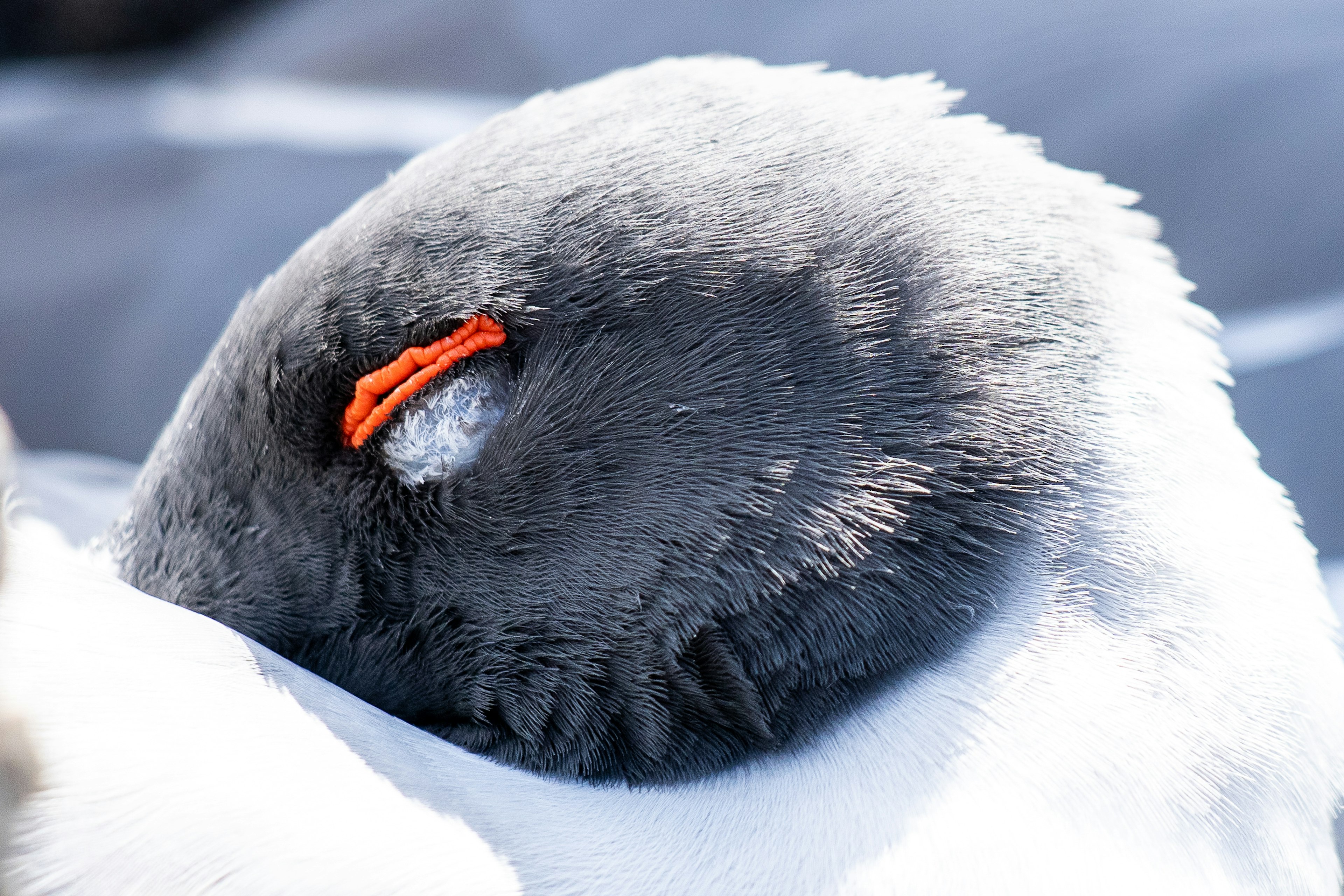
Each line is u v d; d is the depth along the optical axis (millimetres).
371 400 1130
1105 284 1135
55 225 2334
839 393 1124
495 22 2840
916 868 1117
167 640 1122
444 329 1127
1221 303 1815
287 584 1139
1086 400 1128
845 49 2484
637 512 1126
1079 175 1143
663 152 1130
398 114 2670
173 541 1143
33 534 1148
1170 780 1120
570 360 1126
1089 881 1116
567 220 1127
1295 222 1865
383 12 2955
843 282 1126
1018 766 1120
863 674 1126
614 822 1126
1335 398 1604
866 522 1123
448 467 1130
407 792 1122
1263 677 1125
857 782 1123
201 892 1111
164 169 2486
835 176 1130
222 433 1139
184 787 1113
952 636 1125
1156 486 1127
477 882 1117
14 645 1114
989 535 1125
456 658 1135
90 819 1109
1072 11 2400
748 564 1124
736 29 2635
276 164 2467
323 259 1135
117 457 1901
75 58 3197
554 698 1132
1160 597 1124
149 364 2010
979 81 2281
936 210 1130
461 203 1129
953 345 1125
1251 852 1122
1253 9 2352
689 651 1127
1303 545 1136
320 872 1113
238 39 3137
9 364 2025
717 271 1125
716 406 1125
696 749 1129
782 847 1121
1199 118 2045
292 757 1119
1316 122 1995
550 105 1140
